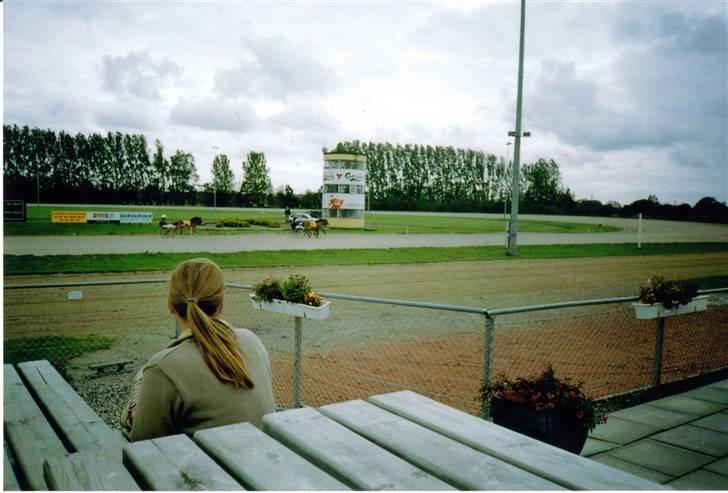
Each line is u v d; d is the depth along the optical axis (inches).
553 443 156.3
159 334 405.4
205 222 2138.3
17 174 3917.3
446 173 5022.1
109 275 701.3
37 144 3983.8
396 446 55.8
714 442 187.3
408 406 70.5
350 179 2215.8
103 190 4190.5
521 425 159.6
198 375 82.7
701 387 257.1
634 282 775.7
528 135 1111.6
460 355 358.0
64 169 4077.3
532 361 344.8
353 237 1624.0
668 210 3870.6
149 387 81.8
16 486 84.7
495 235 1895.9
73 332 405.1
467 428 62.5
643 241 1781.5
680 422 207.3
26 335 390.9
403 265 949.2
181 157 4357.8
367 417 64.5
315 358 348.8
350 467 49.7
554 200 4643.2
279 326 444.8
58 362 322.3
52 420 119.8
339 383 294.7
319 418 62.9
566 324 470.0
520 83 1084.5
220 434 57.7
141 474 49.4
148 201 4298.7
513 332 434.3
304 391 280.1
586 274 868.0
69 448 106.6
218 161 4426.7
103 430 112.0
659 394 249.3
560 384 165.2
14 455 98.0
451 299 609.6
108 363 307.3
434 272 855.1
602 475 49.1
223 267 812.0
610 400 239.8
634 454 176.9
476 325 462.6
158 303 531.5
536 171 4685.0
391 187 4990.2
